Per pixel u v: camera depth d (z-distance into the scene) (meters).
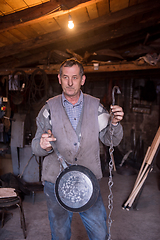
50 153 1.39
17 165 3.73
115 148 5.72
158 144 3.08
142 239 2.31
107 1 3.05
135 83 5.95
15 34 3.49
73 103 1.38
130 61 4.36
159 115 5.79
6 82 4.53
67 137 1.35
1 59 4.46
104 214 1.36
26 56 4.61
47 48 4.48
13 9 2.75
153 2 3.27
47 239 2.30
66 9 2.72
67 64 1.28
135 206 3.04
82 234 2.40
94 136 1.37
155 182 4.38
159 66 4.21
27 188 3.22
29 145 3.68
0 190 2.43
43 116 1.40
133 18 3.97
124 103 6.05
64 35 3.66
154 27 4.62
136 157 5.80
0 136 3.96
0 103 3.47
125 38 4.89
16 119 3.74
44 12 2.75
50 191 1.39
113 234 2.40
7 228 2.52
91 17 3.43
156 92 5.86
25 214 2.89
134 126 6.04
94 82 6.14
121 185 4.16
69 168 1.25
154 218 2.80
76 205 1.24
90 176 1.25
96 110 1.39
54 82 6.12
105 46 5.07
